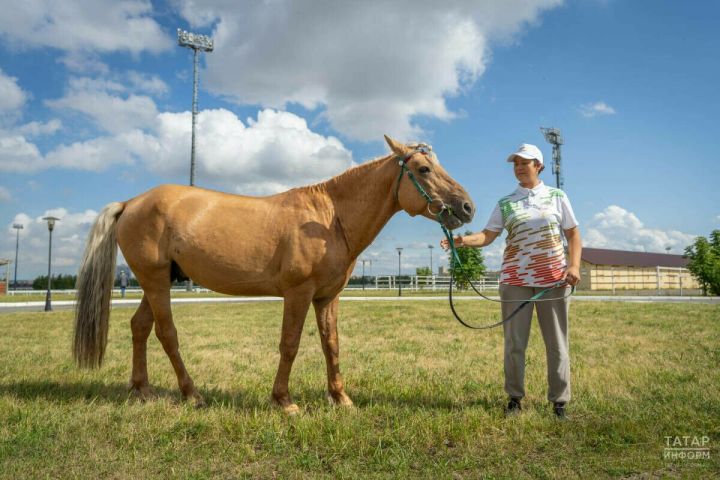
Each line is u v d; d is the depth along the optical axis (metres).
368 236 4.39
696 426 3.74
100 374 5.62
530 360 6.59
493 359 6.82
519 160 4.22
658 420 3.87
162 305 4.44
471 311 14.80
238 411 4.19
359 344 8.23
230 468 3.09
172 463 3.14
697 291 39.69
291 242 4.09
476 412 4.03
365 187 4.32
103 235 4.62
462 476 3.00
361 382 5.33
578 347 7.61
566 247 4.28
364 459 3.21
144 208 4.43
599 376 5.48
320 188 4.39
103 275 4.59
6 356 6.87
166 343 4.46
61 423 3.76
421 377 5.66
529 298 4.15
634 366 6.04
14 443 3.37
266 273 4.20
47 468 3.01
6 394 4.54
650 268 50.47
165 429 3.66
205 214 4.30
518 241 4.16
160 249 4.36
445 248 4.20
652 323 11.09
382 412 4.18
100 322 4.58
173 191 4.50
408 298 25.06
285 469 3.05
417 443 3.47
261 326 10.98
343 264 4.27
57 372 5.75
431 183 4.06
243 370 6.08
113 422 3.83
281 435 3.58
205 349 7.71
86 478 2.90
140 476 2.94
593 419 3.96
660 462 3.14
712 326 10.47
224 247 4.19
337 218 4.30
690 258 31.22
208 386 5.20
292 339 4.18
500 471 3.04
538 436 3.60
